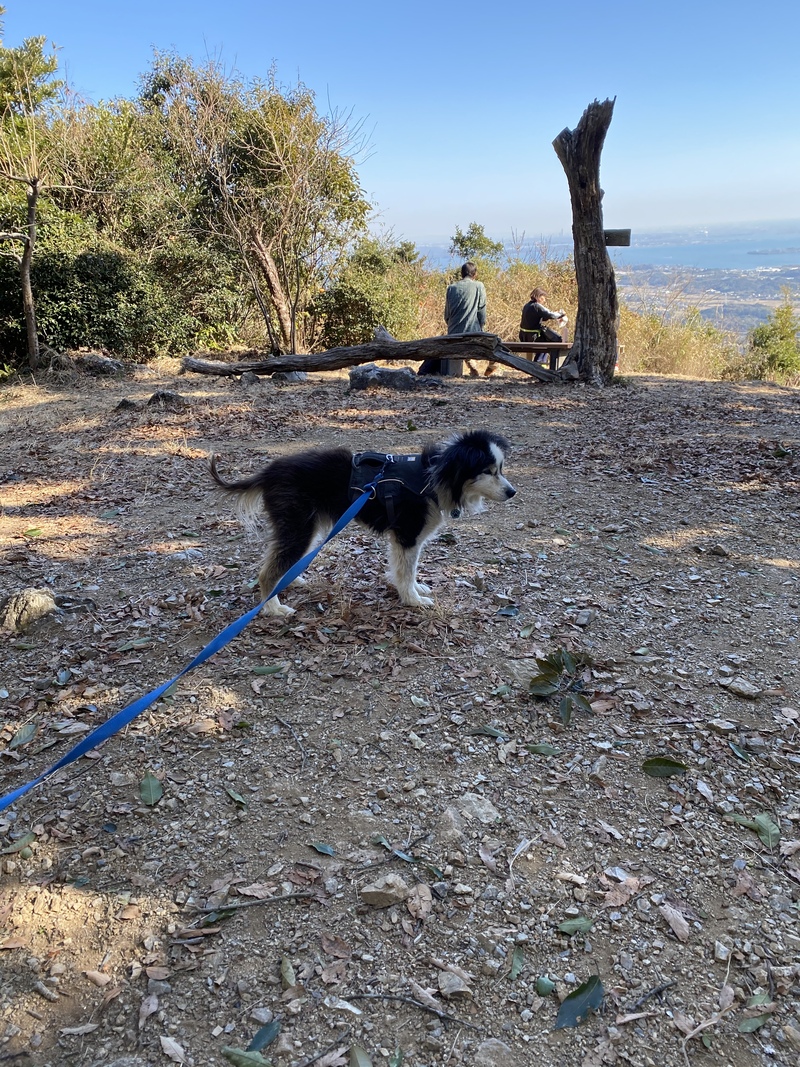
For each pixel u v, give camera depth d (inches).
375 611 162.9
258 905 91.4
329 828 103.6
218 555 193.6
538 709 129.0
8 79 545.0
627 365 593.0
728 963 84.5
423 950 85.9
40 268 466.3
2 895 93.0
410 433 311.7
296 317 547.2
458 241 916.0
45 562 190.9
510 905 91.9
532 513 222.8
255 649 147.6
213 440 305.0
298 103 496.7
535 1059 74.5
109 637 152.0
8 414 364.2
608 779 112.9
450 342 424.2
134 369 463.5
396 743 120.5
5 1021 77.7
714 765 115.6
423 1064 73.9
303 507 155.3
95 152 552.7
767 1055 74.9
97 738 88.5
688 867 97.5
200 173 549.6
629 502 233.1
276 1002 79.7
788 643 149.5
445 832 102.7
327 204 502.6
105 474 264.4
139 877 95.4
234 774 113.7
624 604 166.4
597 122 378.0
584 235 408.8
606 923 89.5
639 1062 74.1
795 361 644.7
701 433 316.5
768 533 207.9
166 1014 78.4
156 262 553.9
